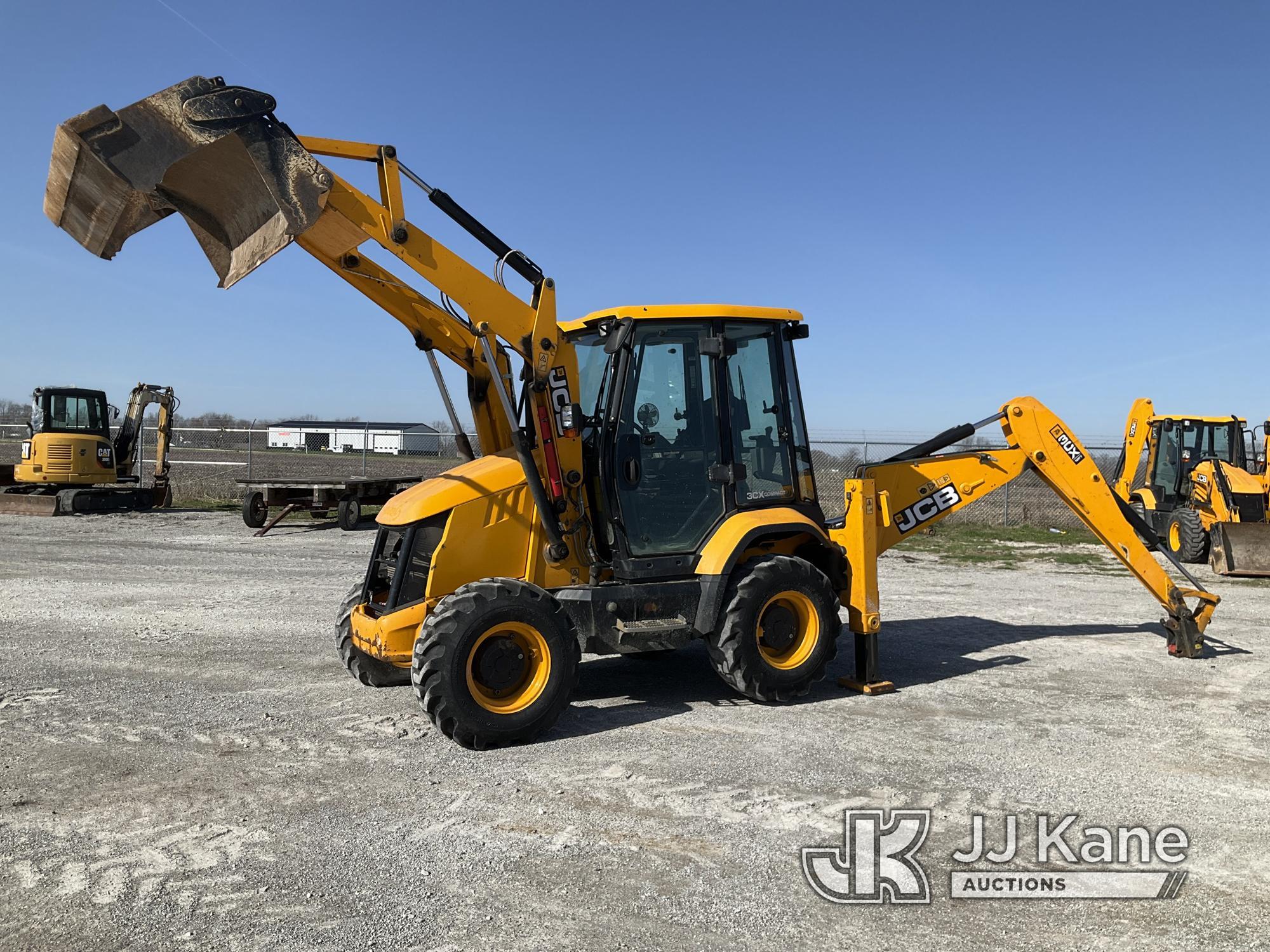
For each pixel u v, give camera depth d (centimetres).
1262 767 486
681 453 598
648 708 598
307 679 662
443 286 536
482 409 609
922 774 475
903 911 337
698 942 316
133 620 869
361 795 447
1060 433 723
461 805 434
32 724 557
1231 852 385
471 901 343
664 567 585
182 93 459
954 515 1953
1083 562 1370
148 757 499
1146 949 312
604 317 582
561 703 529
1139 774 475
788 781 464
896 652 764
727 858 379
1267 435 1348
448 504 550
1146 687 652
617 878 362
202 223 530
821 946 313
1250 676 684
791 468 637
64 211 522
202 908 336
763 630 598
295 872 365
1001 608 978
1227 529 1241
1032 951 311
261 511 1619
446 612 510
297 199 473
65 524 1717
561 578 577
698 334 604
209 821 415
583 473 587
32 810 426
